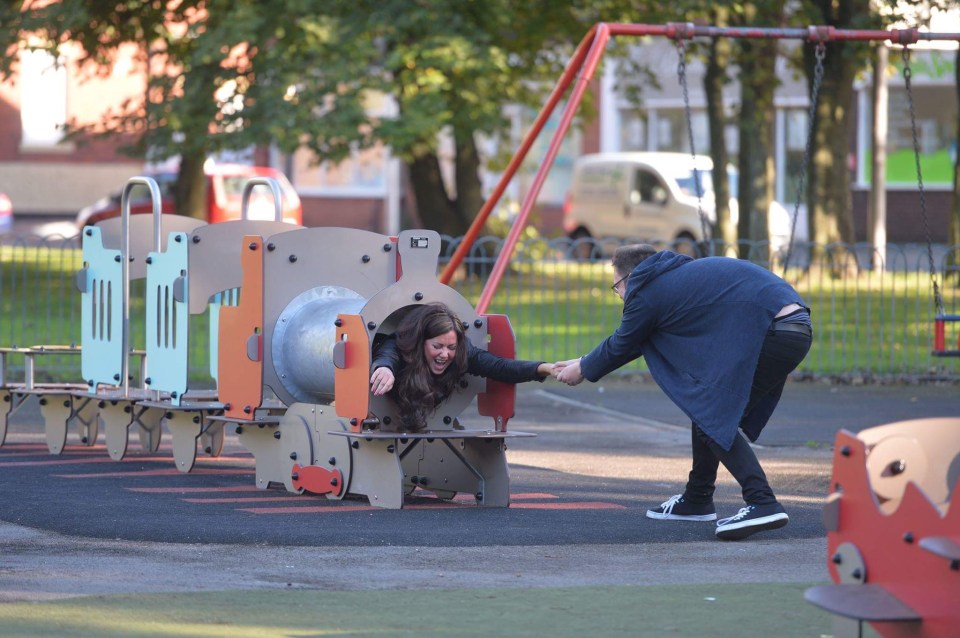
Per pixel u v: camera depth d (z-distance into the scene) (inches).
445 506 1192.8
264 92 3009.4
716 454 1067.9
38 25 3159.5
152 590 852.6
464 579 899.4
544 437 1723.7
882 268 2434.8
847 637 718.5
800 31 1674.5
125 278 1408.7
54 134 6530.5
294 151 2989.7
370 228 6432.1
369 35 3144.7
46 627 760.3
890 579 699.4
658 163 5054.1
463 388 1191.6
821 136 3602.4
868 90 5649.6
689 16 3221.0
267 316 1247.5
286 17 3058.6
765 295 1045.8
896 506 728.3
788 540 1057.5
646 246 1106.1
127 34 3526.1
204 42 3011.8
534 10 3693.4
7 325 2751.0
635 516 1154.0
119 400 1400.1
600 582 895.7
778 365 1045.8
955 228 3361.2
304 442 1231.5
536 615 804.0
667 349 1063.6
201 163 3560.5
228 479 1334.9
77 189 6540.4
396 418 1165.7
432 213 4013.3
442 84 3218.5
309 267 1259.2
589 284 2785.4
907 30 1663.4
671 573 927.0
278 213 1445.6
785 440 1674.5
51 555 962.7
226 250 1339.8
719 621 794.8
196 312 1327.5
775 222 4830.2
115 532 1042.7
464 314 1176.2
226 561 948.0
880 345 2417.6
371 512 1146.0
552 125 6186.0
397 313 1182.9
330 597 841.5
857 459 727.1
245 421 1246.9
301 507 1166.3
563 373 1107.3
